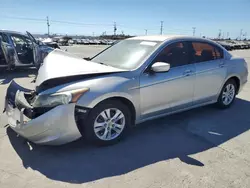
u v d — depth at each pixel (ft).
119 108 10.41
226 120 13.69
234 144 10.86
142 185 7.88
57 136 9.20
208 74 13.52
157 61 11.48
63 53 13.06
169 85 11.75
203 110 15.29
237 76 15.38
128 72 10.61
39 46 30.42
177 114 14.48
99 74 10.16
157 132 11.94
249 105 16.56
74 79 9.82
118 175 8.41
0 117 13.33
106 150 10.09
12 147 10.11
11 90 12.09
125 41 14.03
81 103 9.32
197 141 11.09
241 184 8.04
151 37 13.20
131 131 12.01
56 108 9.04
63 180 8.07
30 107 9.69
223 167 9.02
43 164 8.97
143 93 10.87
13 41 26.89
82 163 9.09
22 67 27.84
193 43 13.23
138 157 9.60
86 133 9.87
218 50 14.53
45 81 9.75
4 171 8.46
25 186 7.71
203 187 7.85
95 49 88.17
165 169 8.81
